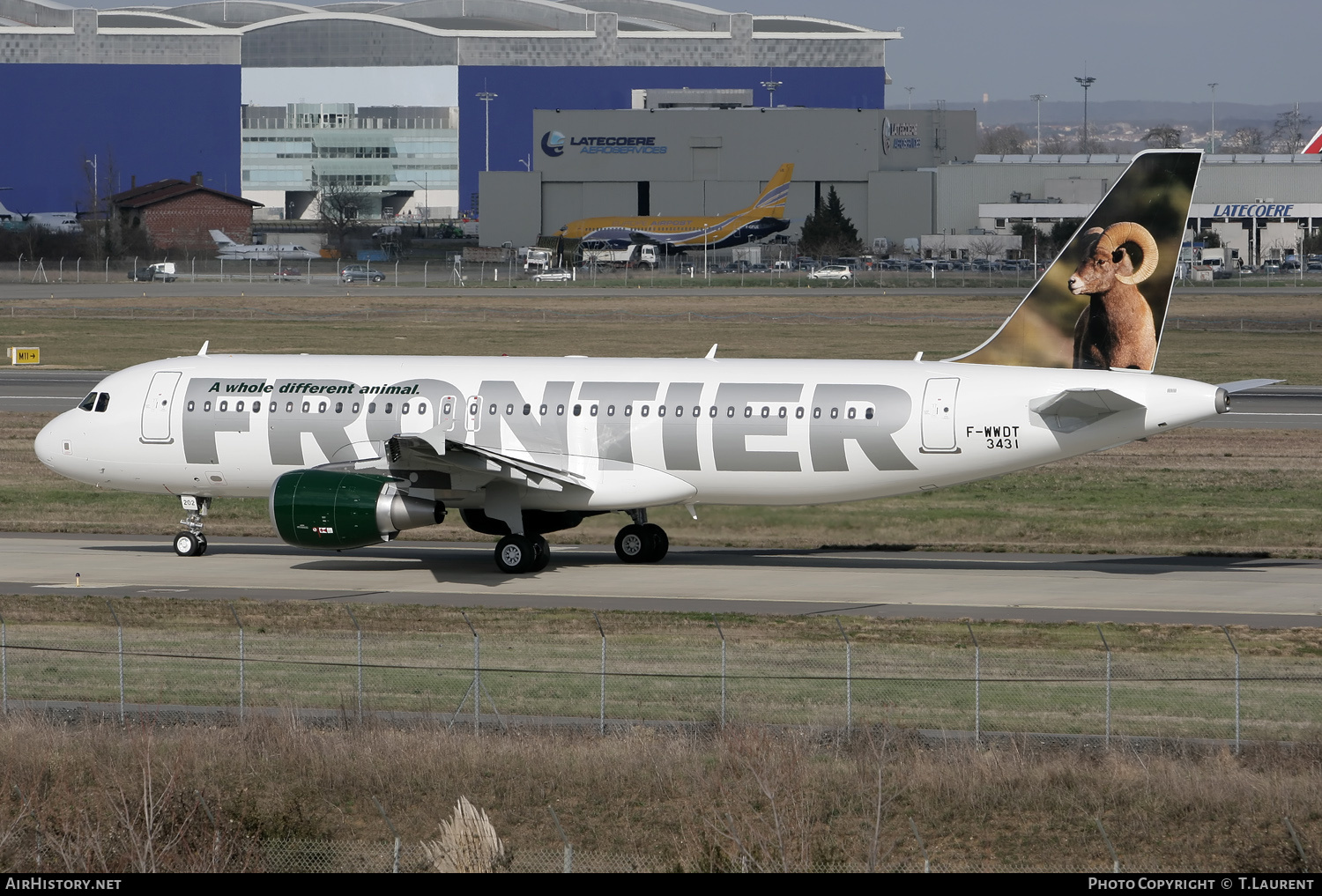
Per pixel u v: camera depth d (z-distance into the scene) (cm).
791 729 10012
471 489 16712
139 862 7800
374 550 18300
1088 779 8994
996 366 16600
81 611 14050
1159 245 16400
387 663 11956
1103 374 16150
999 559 17675
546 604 14638
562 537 19275
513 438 16950
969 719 10350
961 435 16125
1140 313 16488
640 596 15150
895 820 8556
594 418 16800
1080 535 19362
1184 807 8662
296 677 11488
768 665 11844
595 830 8406
